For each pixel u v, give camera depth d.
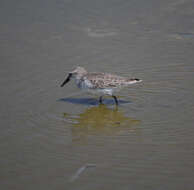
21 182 11.09
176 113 14.87
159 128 13.88
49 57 19.59
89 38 21.61
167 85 17.12
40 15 24.00
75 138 13.38
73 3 25.38
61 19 23.61
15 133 13.68
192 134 13.38
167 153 12.30
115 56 19.73
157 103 15.75
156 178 11.12
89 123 14.42
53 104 15.80
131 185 10.84
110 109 15.48
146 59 19.38
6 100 15.91
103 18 23.64
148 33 22.03
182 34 21.75
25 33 22.11
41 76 17.86
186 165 11.68
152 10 24.42
